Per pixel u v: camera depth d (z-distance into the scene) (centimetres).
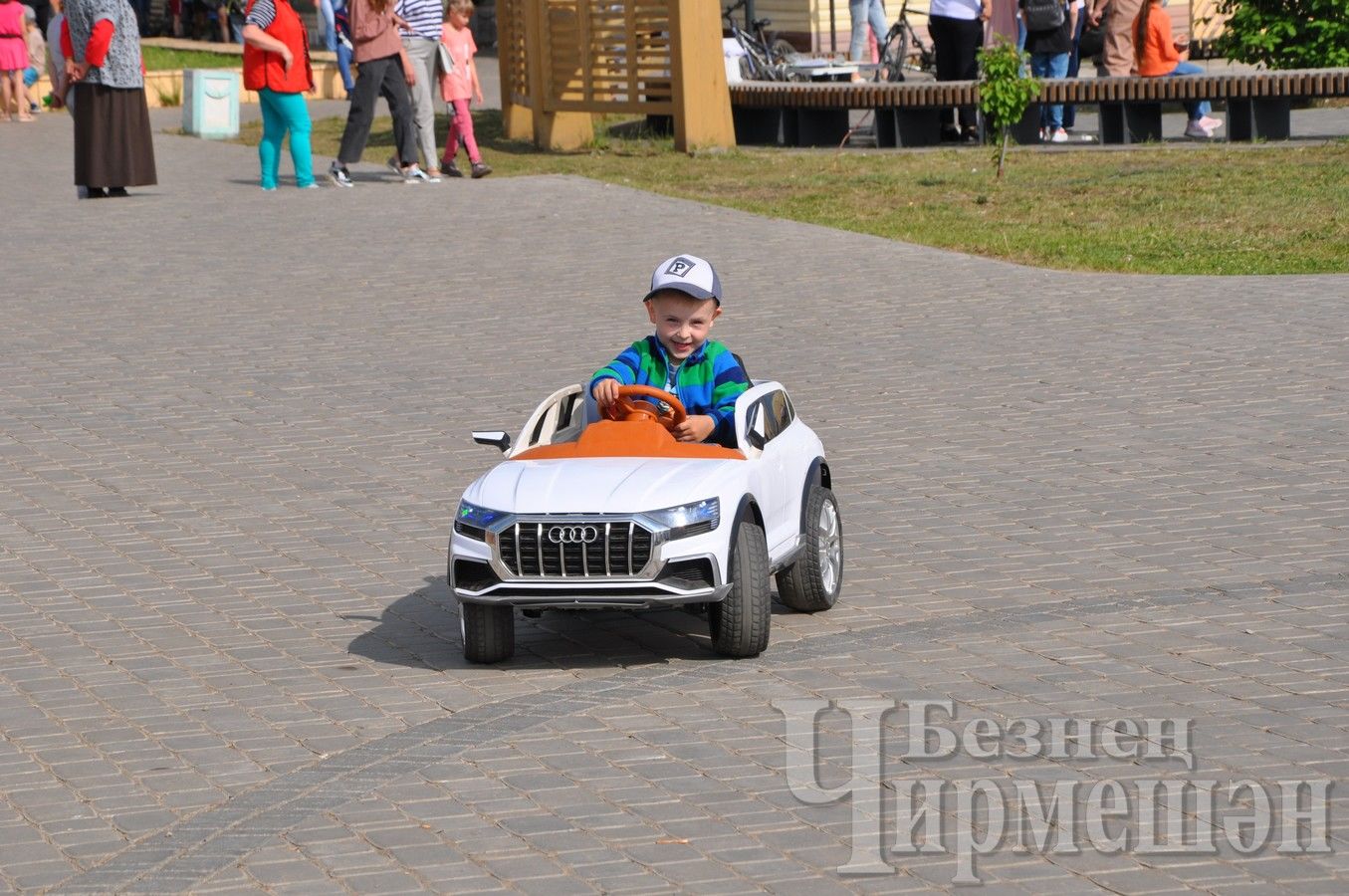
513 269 1686
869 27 3216
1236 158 2234
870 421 1159
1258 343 1321
